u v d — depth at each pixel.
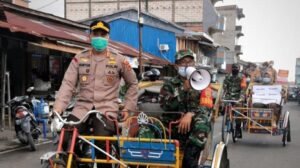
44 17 15.66
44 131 10.61
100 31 4.21
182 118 4.32
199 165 4.42
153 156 3.92
